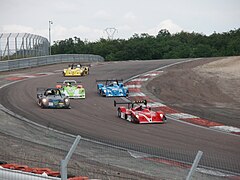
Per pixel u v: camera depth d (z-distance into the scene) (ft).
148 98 96.73
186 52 340.18
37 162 42.19
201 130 63.77
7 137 54.44
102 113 76.59
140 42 367.25
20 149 48.08
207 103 95.25
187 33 421.59
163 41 375.45
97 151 48.91
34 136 56.13
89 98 94.43
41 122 66.39
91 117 72.28
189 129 64.28
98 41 417.49
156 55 353.31
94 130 61.67
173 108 84.94
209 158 46.83
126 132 60.75
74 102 88.28
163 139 56.65
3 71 149.89
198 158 19.80
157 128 64.28
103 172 39.81
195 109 84.74
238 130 64.34
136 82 122.83
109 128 63.36
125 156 47.03
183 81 124.77
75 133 59.16
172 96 102.06
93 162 43.75
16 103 84.64
